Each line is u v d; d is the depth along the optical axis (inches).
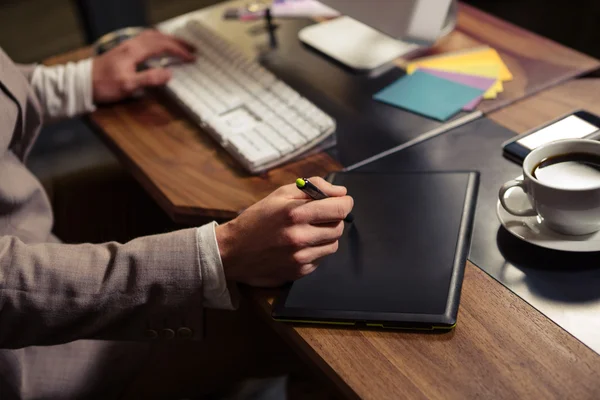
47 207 41.5
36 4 125.3
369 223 31.3
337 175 35.0
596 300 26.1
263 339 39.7
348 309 27.1
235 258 29.4
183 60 48.1
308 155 37.5
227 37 51.8
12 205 38.4
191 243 29.9
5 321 30.6
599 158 28.4
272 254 28.7
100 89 45.2
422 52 46.0
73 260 30.5
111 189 51.5
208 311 41.3
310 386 36.6
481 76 42.0
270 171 36.7
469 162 34.7
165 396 37.8
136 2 89.4
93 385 37.7
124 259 30.0
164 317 31.4
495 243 29.4
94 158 57.1
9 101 39.5
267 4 54.6
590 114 36.0
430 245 29.4
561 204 26.5
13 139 41.3
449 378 24.1
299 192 29.8
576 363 24.0
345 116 40.5
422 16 39.5
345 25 50.0
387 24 40.9
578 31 77.1
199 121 41.2
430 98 40.6
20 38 116.2
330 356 25.8
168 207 35.9
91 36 89.7
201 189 36.1
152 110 44.3
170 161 38.9
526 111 38.3
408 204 32.0
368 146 37.5
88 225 48.4
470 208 31.0
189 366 38.8
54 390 37.1
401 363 25.0
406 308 26.6
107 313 30.2
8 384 36.2
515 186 28.8
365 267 29.0
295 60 47.3
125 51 46.8
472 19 48.9
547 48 44.0
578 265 27.6
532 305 26.4
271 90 42.3
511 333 25.4
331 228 28.8
